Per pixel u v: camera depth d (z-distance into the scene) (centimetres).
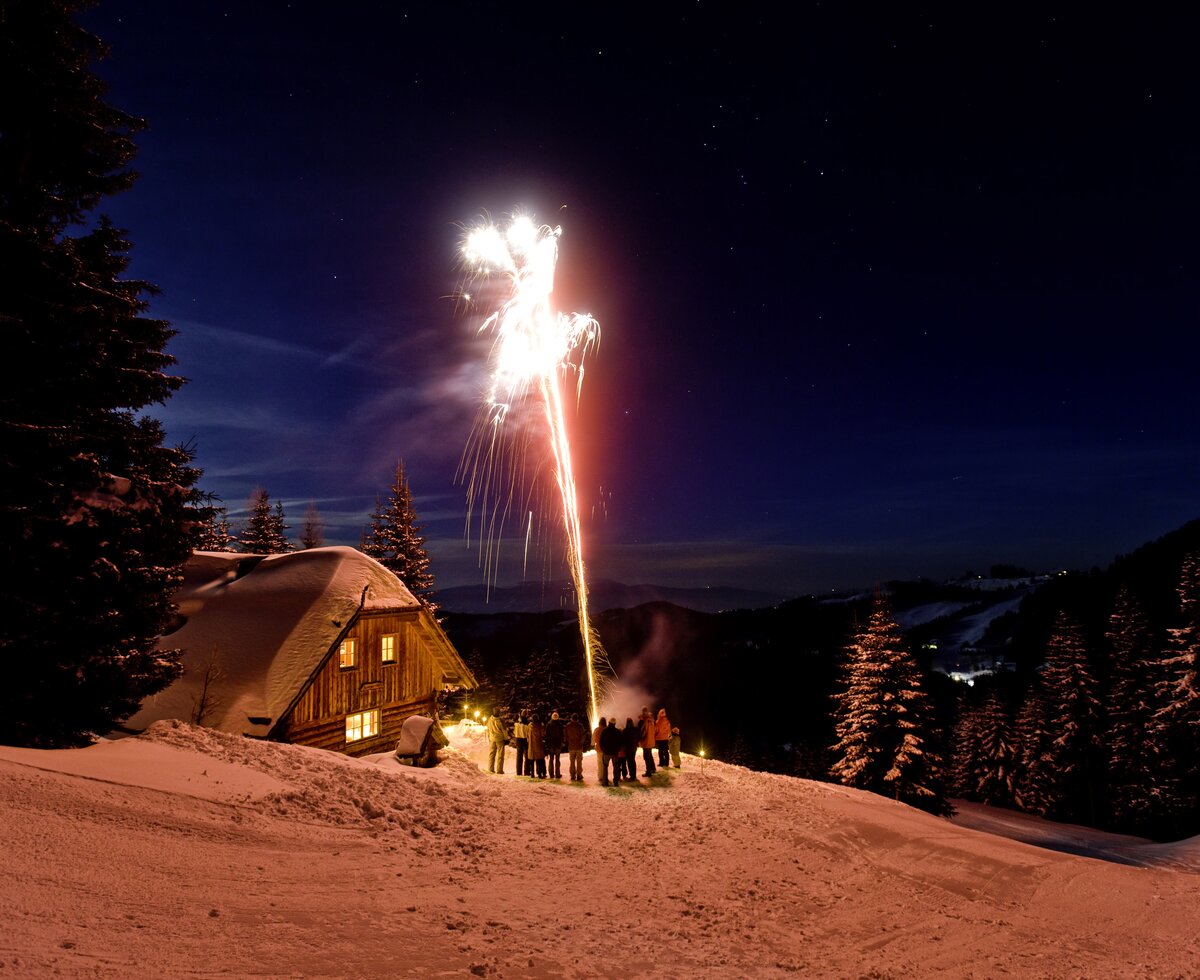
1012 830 3906
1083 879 1127
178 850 733
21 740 1079
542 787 1620
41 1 1198
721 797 1609
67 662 1145
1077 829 4238
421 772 1563
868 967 728
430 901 736
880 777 3531
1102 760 4728
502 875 897
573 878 930
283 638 1808
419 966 557
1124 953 828
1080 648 4806
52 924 500
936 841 1293
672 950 706
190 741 1181
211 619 1898
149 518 1309
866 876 1103
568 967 610
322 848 858
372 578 2098
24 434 1121
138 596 1287
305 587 1975
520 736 1853
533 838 1116
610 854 1082
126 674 1222
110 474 1256
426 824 1075
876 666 3572
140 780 908
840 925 873
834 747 3731
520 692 5284
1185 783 3834
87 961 452
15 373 1155
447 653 2292
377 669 2033
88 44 1277
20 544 1121
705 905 890
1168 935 905
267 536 4662
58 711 1155
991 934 871
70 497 1188
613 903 845
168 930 537
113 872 634
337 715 1855
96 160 1295
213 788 962
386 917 661
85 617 1183
